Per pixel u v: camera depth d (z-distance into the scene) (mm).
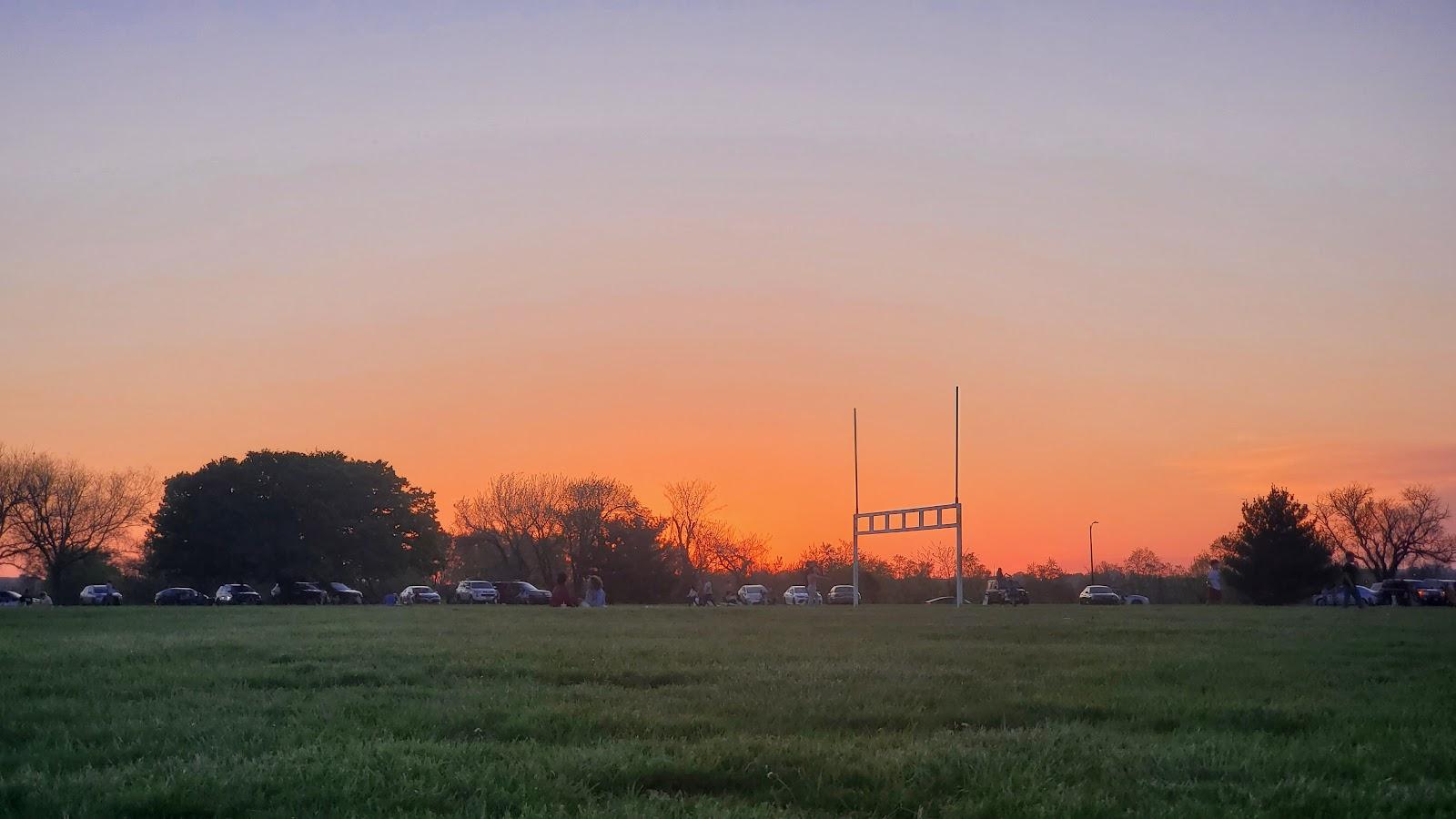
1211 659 16375
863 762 8258
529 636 21719
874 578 103812
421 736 9477
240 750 8828
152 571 97562
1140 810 7129
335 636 21609
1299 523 88875
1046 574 122875
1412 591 76188
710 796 7566
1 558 108500
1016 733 9516
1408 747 9133
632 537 105062
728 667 14727
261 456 96125
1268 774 8172
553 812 6922
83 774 7945
